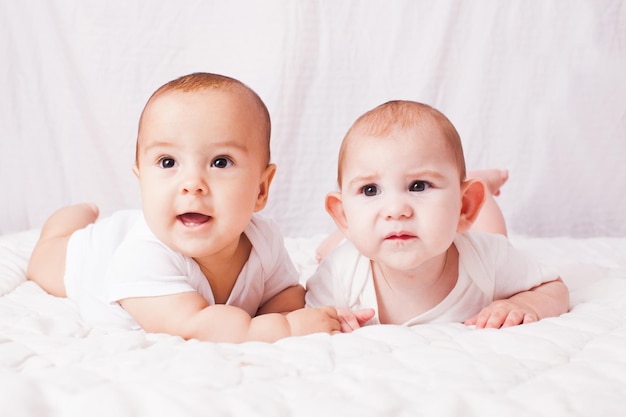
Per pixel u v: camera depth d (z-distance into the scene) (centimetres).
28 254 164
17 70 225
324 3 228
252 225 127
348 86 231
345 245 124
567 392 79
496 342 97
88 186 226
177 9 226
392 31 230
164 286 111
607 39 229
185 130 107
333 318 112
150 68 226
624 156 233
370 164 107
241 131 110
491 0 229
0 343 96
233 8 227
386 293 120
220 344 97
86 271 134
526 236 220
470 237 122
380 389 79
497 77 231
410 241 106
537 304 118
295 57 226
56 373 82
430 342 100
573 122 232
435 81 230
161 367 86
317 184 232
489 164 233
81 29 224
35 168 228
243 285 125
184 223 109
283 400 77
